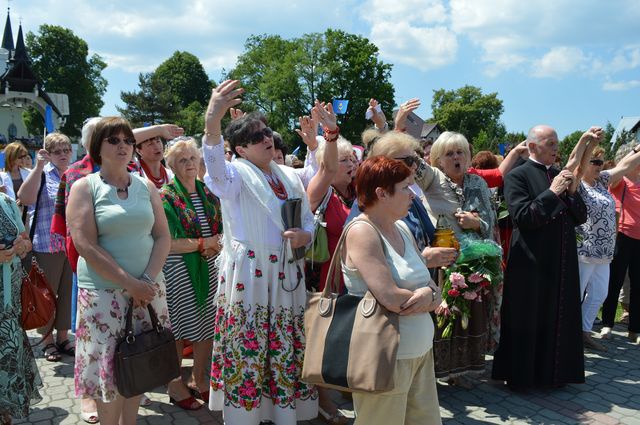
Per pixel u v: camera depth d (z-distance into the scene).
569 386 4.16
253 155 3.08
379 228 2.40
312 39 47.97
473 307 3.88
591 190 5.05
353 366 2.18
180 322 3.58
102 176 2.88
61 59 54.50
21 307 3.18
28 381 3.21
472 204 3.83
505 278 4.04
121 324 2.79
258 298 2.98
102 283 2.76
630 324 5.41
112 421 2.79
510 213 3.97
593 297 5.08
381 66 49.12
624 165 5.15
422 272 2.42
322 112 3.14
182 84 66.88
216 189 2.90
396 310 2.20
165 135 4.11
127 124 2.89
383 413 2.32
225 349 2.98
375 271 2.22
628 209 5.38
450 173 3.88
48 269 4.57
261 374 2.96
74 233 2.70
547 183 3.99
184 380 4.04
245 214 2.99
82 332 2.77
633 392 4.05
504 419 3.56
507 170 5.09
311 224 3.20
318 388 3.40
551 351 3.96
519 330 3.93
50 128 6.58
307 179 3.74
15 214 3.20
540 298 3.94
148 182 3.06
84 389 2.74
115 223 2.76
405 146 3.22
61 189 3.42
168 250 3.02
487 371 4.46
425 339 2.38
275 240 3.02
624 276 5.41
